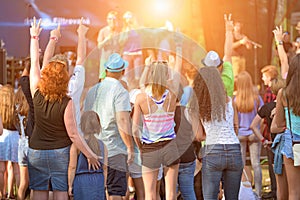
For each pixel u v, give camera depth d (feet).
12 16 46.62
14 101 26.32
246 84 27.45
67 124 19.11
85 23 45.65
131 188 28.50
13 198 27.58
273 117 22.67
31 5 46.24
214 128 20.39
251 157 27.71
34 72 20.48
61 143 19.33
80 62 21.98
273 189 27.12
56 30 21.77
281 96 20.45
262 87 41.78
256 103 27.71
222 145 20.34
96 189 19.63
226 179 20.74
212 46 43.32
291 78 20.08
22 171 25.41
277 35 25.63
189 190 21.90
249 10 43.83
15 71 45.24
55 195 19.51
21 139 25.26
